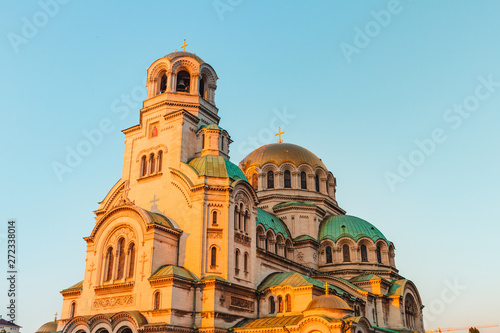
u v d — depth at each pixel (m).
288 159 83.25
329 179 87.44
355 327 46.16
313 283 53.69
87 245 58.00
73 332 52.31
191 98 65.19
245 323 52.00
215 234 53.50
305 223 76.94
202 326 48.59
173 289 48.00
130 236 54.09
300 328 46.69
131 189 61.75
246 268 56.00
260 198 80.88
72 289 57.06
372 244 75.62
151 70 68.12
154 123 63.75
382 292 69.25
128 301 50.75
